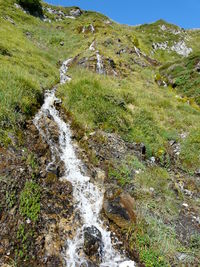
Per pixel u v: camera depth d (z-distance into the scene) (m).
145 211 7.07
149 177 8.66
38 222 5.84
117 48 25.20
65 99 11.99
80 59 21.05
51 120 9.92
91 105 11.52
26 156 7.25
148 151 10.34
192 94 19.27
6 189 5.92
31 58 17.05
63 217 6.31
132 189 7.92
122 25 49.81
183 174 9.90
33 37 25.70
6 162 6.62
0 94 8.81
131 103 14.02
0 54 14.96
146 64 25.50
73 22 36.28
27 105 9.40
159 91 18.98
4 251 4.99
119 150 9.67
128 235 6.23
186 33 52.00
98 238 5.89
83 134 9.92
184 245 6.37
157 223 6.78
